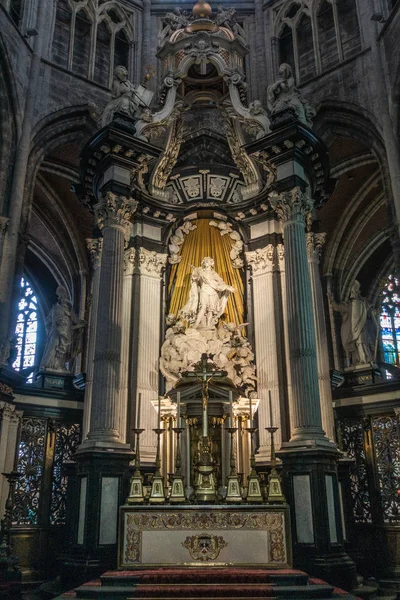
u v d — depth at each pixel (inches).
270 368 532.4
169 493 404.5
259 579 332.2
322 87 752.3
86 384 538.6
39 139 703.1
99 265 565.9
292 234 486.6
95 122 755.4
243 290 580.7
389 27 671.1
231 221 603.8
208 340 544.1
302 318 456.1
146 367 539.5
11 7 713.0
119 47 849.5
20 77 681.0
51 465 587.8
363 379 663.8
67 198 871.1
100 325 458.0
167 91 578.6
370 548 579.2
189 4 883.4
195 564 356.8
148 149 515.5
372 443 609.9
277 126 507.8
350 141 771.4
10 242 615.2
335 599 315.9
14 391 586.2
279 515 368.2
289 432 498.3
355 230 911.7
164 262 585.3
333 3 781.3
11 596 411.5
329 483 417.1
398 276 610.5
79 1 807.1
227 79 575.8
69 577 395.2
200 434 501.0
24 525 557.6
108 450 417.4
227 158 671.1
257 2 871.7
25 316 996.6
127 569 353.7
